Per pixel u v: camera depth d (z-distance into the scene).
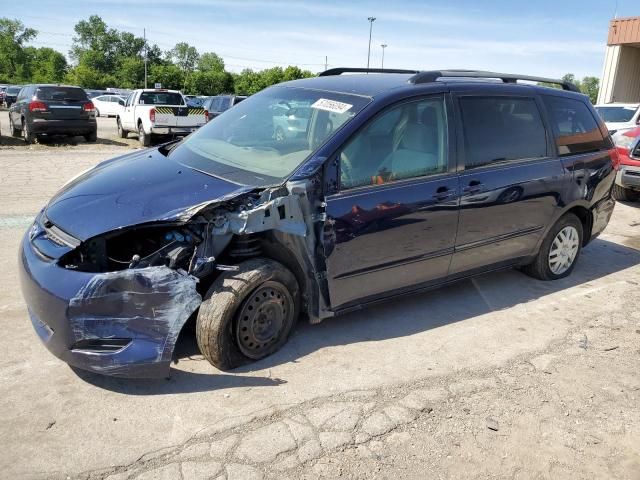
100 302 2.91
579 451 2.88
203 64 127.38
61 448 2.67
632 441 2.98
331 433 2.88
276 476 2.57
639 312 4.61
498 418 3.09
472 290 4.91
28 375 3.24
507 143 4.44
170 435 2.80
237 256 3.35
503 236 4.49
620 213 8.44
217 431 2.85
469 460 2.76
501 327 4.21
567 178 4.85
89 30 122.50
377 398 3.21
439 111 4.05
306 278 3.51
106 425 2.85
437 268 4.14
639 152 8.45
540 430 3.02
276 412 3.02
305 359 3.58
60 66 107.62
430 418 3.06
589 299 4.84
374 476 2.61
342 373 3.45
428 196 3.87
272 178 3.42
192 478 2.53
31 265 3.11
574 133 5.05
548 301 4.75
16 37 107.56
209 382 3.26
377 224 3.64
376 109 3.71
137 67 96.69
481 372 3.56
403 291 4.05
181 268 3.08
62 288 2.92
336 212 3.46
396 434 2.91
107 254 3.24
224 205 3.15
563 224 5.05
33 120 14.61
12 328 3.76
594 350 3.93
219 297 3.19
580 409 3.23
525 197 4.52
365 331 4.02
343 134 3.55
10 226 6.10
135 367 2.97
